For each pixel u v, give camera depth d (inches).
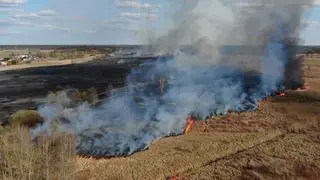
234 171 1705.2
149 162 1796.3
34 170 1427.2
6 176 1379.2
